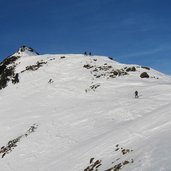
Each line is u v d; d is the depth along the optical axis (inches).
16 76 3063.5
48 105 2177.7
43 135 1610.5
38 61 3331.7
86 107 1825.8
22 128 1867.6
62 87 2421.3
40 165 1279.5
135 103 1625.2
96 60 2999.5
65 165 1072.2
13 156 1520.7
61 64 3002.0
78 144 1317.7
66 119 1717.5
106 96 1996.8
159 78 2400.3
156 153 711.7
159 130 916.0
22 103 2402.8
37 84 2704.2
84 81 2417.6
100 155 962.1
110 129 1342.3
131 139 965.8
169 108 1131.3
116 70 2573.8
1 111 2405.3
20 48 4151.1
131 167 692.1
